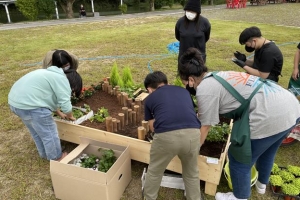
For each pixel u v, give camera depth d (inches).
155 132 81.8
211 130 110.9
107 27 544.1
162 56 293.7
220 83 75.2
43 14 905.5
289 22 539.2
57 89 104.1
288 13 690.2
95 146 109.7
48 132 110.1
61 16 946.1
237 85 74.8
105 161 102.1
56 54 114.1
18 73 249.9
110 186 90.4
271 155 90.6
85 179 90.0
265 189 103.3
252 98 73.5
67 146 133.4
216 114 76.0
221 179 111.2
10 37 453.1
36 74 104.3
